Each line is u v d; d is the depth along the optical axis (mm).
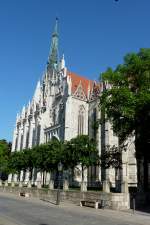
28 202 45438
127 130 39781
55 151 61500
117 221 26000
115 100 38000
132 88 40625
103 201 38406
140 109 35906
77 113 87125
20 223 21906
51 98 101188
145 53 40656
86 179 75188
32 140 109562
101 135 74812
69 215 29312
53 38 129125
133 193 39562
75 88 92000
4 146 133625
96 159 56031
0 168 104938
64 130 84562
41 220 24484
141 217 29281
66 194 47250
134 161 61406
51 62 118438
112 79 40938
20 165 80938
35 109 113438
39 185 60781
